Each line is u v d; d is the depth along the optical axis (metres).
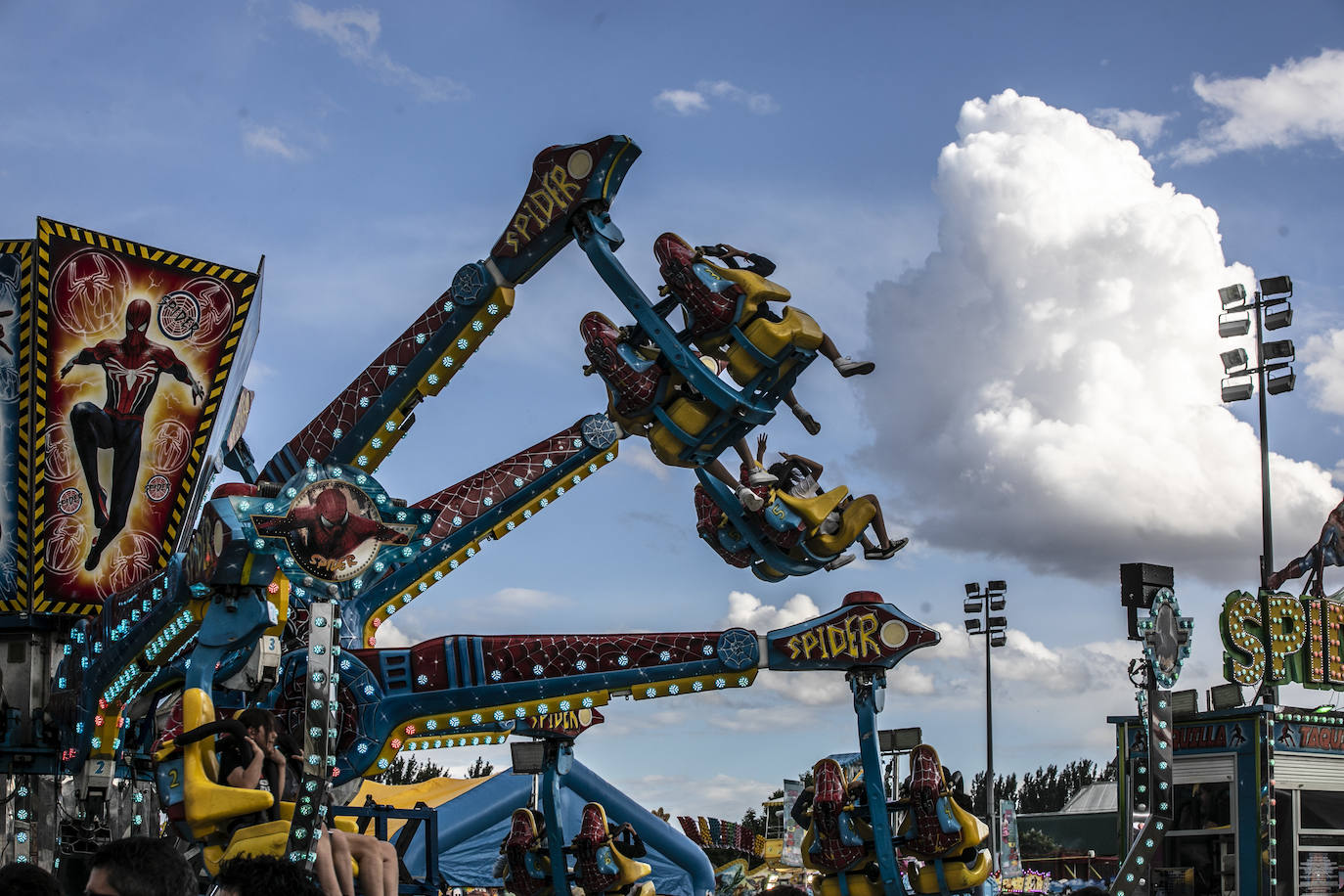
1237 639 23.64
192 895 5.02
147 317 20.22
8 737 18.59
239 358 21.03
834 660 16.34
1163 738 16.52
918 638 16.38
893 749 18.02
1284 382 29.72
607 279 14.48
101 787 16.44
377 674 15.75
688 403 14.52
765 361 14.07
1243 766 22.58
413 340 16.41
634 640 16.23
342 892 10.84
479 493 21.22
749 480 15.79
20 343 19.48
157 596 13.40
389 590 20.53
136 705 16.38
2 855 18.08
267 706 16.45
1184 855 23.28
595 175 14.48
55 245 19.45
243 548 10.66
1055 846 72.75
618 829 21.06
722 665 16.27
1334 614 25.36
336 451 16.75
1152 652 16.66
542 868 21.12
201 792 10.52
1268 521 29.64
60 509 19.66
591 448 21.75
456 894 31.48
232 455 23.58
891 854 16.52
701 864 31.67
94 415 19.88
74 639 17.00
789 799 42.66
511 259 15.51
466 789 32.16
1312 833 22.86
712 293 14.08
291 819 10.66
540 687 15.97
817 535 16.31
